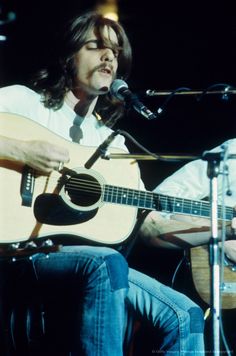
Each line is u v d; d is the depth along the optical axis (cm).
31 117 718
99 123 773
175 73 1172
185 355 655
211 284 567
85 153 691
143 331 695
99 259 615
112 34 761
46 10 1102
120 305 608
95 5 1138
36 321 644
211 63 1163
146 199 708
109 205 698
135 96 664
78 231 675
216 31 1161
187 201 724
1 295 657
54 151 648
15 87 723
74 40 741
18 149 641
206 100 1159
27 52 1104
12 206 645
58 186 666
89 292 607
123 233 699
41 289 646
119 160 718
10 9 1077
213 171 579
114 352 596
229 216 751
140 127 1168
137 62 1173
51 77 748
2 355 656
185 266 845
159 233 778
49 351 634
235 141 846
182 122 1168
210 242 572
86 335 596
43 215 658
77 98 750
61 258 628
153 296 681
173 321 664
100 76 741
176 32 1176
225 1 1152
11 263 652
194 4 1168
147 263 1078
